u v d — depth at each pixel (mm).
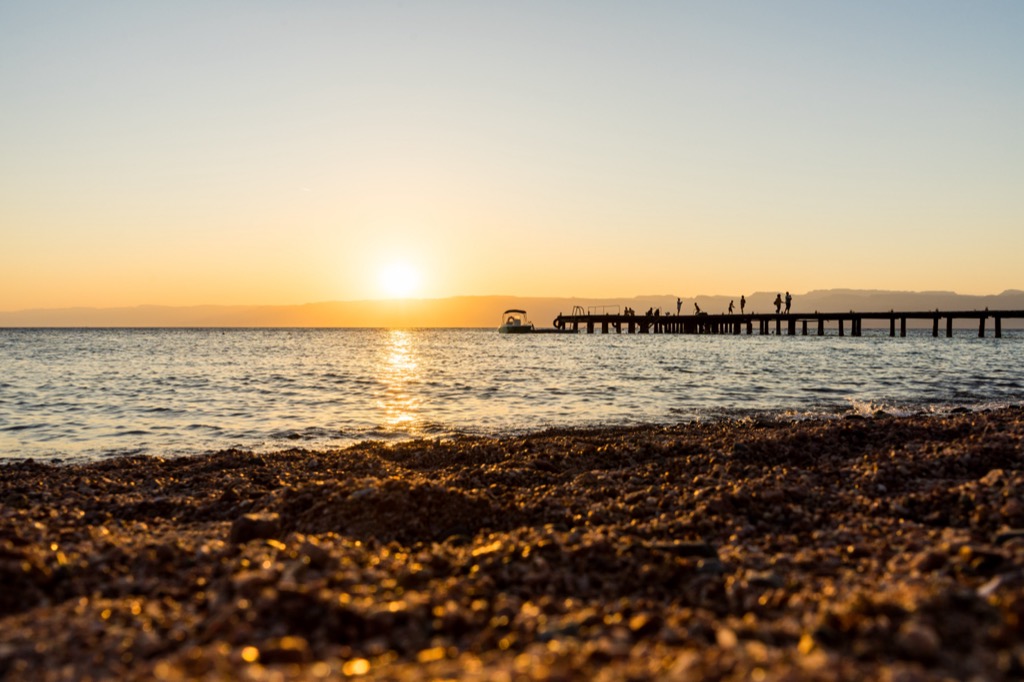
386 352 74812
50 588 6199
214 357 64312
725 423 20969
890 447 14125
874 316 94375
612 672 3982
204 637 5020
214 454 16672
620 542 7469
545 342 100812
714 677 3842
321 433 21344
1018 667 3998
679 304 122812
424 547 8008
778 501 9734
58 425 23172
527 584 6383
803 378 36281
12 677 4371
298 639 4824
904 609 4789
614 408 25844
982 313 84938
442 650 4809
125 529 9016
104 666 4539
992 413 19922
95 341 116125
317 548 6926
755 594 6094
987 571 6164
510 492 10906
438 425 22516
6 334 172875
